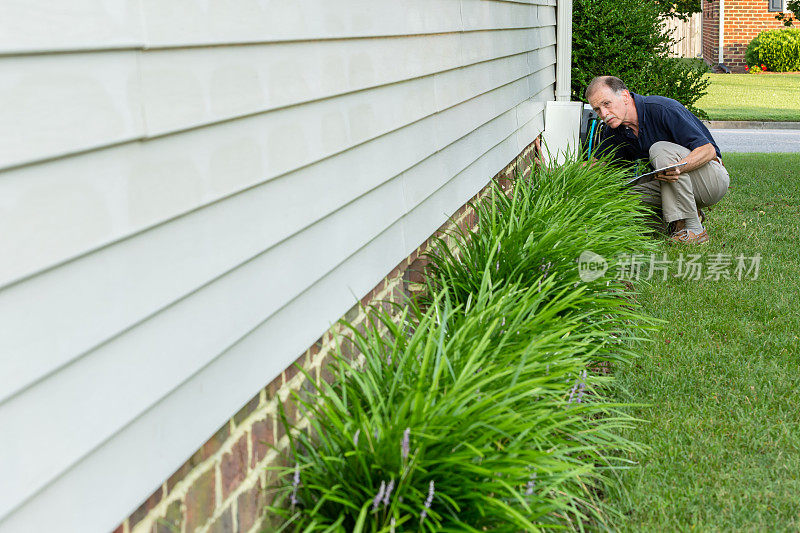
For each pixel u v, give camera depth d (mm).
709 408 3447
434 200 4012
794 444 3121
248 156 2111
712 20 27281
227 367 2033
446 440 2168
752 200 8031
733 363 3922
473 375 2518
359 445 2176
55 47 1420
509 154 6082
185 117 1820
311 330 2545
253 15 2127
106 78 1562
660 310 4750
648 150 6578
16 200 1349
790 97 20344
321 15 2559
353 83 2836
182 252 1819
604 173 6402
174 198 1782
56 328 1434
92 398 1526
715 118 17469
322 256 2607
